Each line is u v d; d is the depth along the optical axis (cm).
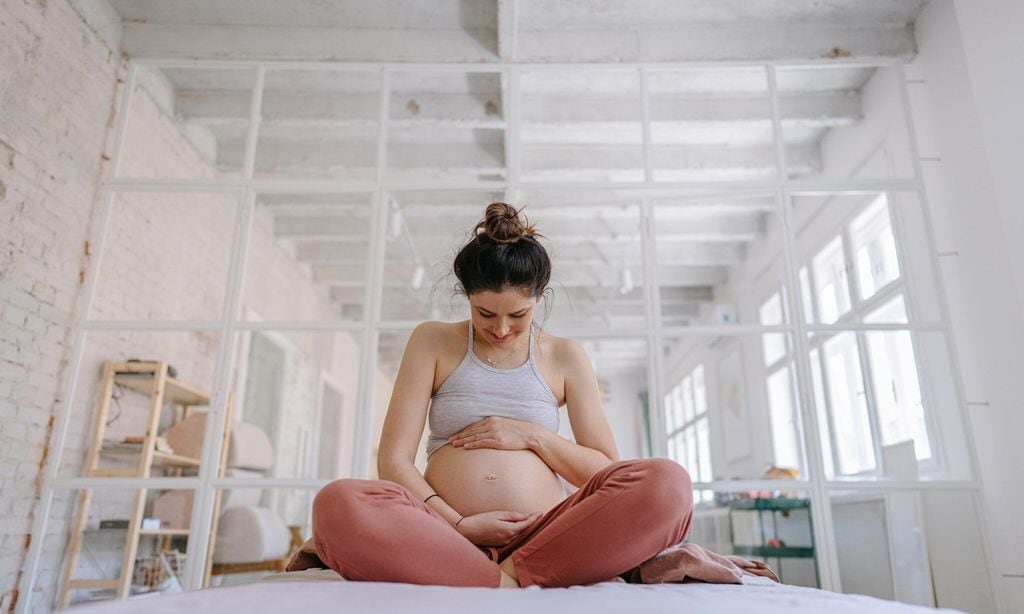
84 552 302
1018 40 270
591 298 677
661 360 271
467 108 373
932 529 302
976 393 279
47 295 272
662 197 295
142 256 352
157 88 357
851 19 323
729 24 326
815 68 346
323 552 114
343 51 324
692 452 773
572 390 158
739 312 623
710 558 125
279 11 321
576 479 141
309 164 423
